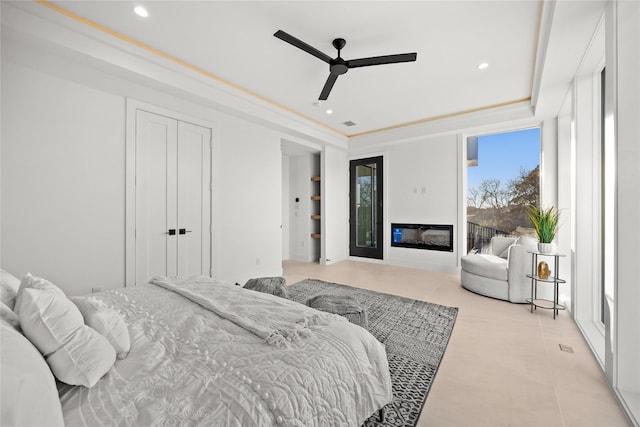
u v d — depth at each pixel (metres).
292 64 3.07
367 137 5.84
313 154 6.52
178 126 3.50
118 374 1.00
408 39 2.60
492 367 2.04
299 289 4.07
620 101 1.71
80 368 0.92
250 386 0.94
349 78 3.37
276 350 1.15
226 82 3.52
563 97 3.41
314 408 0.98
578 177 2.84
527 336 2.55
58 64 2.53
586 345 2.37
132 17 2.32
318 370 1.07
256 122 4.32
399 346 2.36
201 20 2.35
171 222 3.45
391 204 5.86
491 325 2.79
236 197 4.20
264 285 2.81
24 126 2.40
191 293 1.80
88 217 2.78
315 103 4.23
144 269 3.20
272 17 2.31
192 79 3.21
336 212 6.24
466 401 1.68
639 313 1.68
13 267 2.37
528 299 3.38
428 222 5.37
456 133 4.98
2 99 2.29
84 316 1.17
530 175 4.91
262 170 4.58
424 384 1.83
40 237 2.50
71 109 2.65
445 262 5.20
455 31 2.48
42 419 0.70
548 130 4.12
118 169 2.98
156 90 3.15
